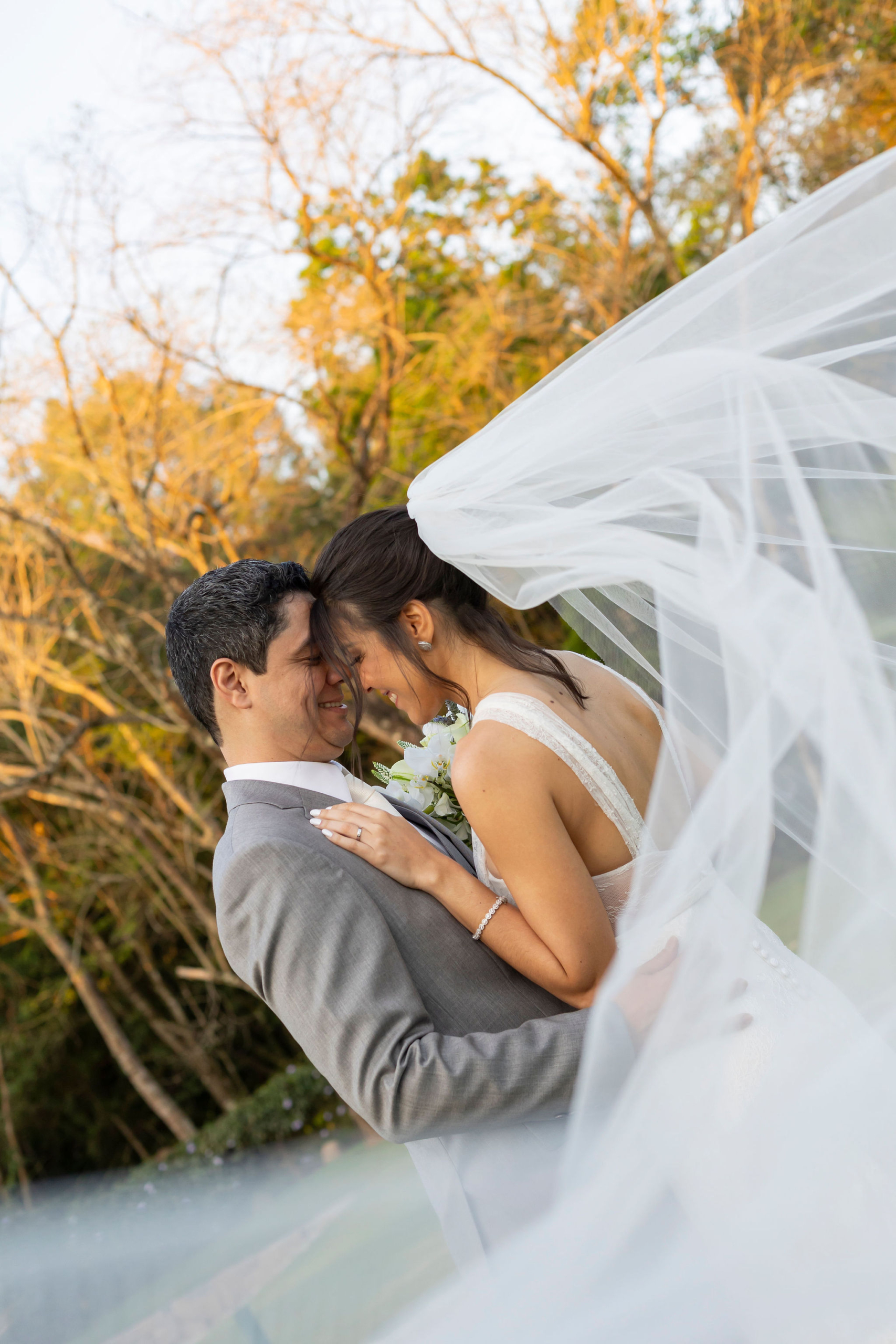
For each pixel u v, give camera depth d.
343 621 1.72
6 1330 2.62
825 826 1.16
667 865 1.26
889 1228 1.13
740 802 1.20
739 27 6.22
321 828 1.68
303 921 1.55
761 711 1.21
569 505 1.49
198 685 1.81
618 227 7.27
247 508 7.90
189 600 1.80
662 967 1.34
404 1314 1.22
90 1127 12.39
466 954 1.61
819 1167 1.15
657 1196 1.16
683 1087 1.19
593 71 6.35
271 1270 2.34
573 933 1.47
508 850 1.49
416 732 5.95
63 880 12.00
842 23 6.15
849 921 1.15
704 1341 1.10
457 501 1.57
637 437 1.43
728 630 1.25
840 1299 1.11
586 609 1.63
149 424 7.23
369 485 7.28
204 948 12.76
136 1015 12.69
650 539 1.38
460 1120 1.46
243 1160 7.86
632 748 1.66
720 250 6.94
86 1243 4.57
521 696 1.56
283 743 1.79
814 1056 1.19
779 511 1.29
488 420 7.48
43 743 9.26
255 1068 12.81
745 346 1.41
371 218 6.65
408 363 7.38
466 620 1.69
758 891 1.20
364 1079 1.48
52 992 12.23
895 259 1.36
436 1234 2.09
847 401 1.30
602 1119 1.20
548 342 7.57
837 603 1.20
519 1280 1.14
